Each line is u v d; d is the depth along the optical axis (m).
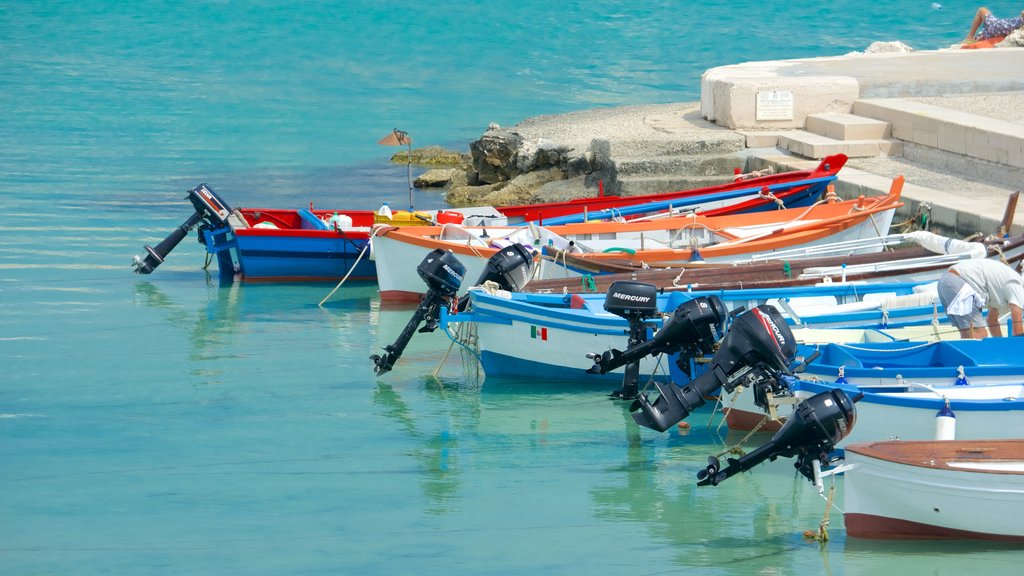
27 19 175.62
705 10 173.50
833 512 31.66
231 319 52.97
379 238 55.25
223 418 39.81
